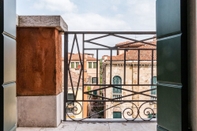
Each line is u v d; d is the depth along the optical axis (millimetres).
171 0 1394
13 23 1534
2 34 1295
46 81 2686
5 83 1353
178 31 1308
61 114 2961
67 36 2973
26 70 2672
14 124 1575
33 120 2674
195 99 1235
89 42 2957
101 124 2824
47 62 2684
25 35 2662
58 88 2820
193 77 1256
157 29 1653
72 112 3018
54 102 2686
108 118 3105
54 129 2604
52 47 2680
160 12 1586
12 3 1502
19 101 2662
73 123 2871
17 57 2658
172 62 1387
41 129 2596
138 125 2777
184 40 1280
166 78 1471
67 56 2986
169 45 1432
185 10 1285
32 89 2676
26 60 2670
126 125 2779
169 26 1427
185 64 1279
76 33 2969
